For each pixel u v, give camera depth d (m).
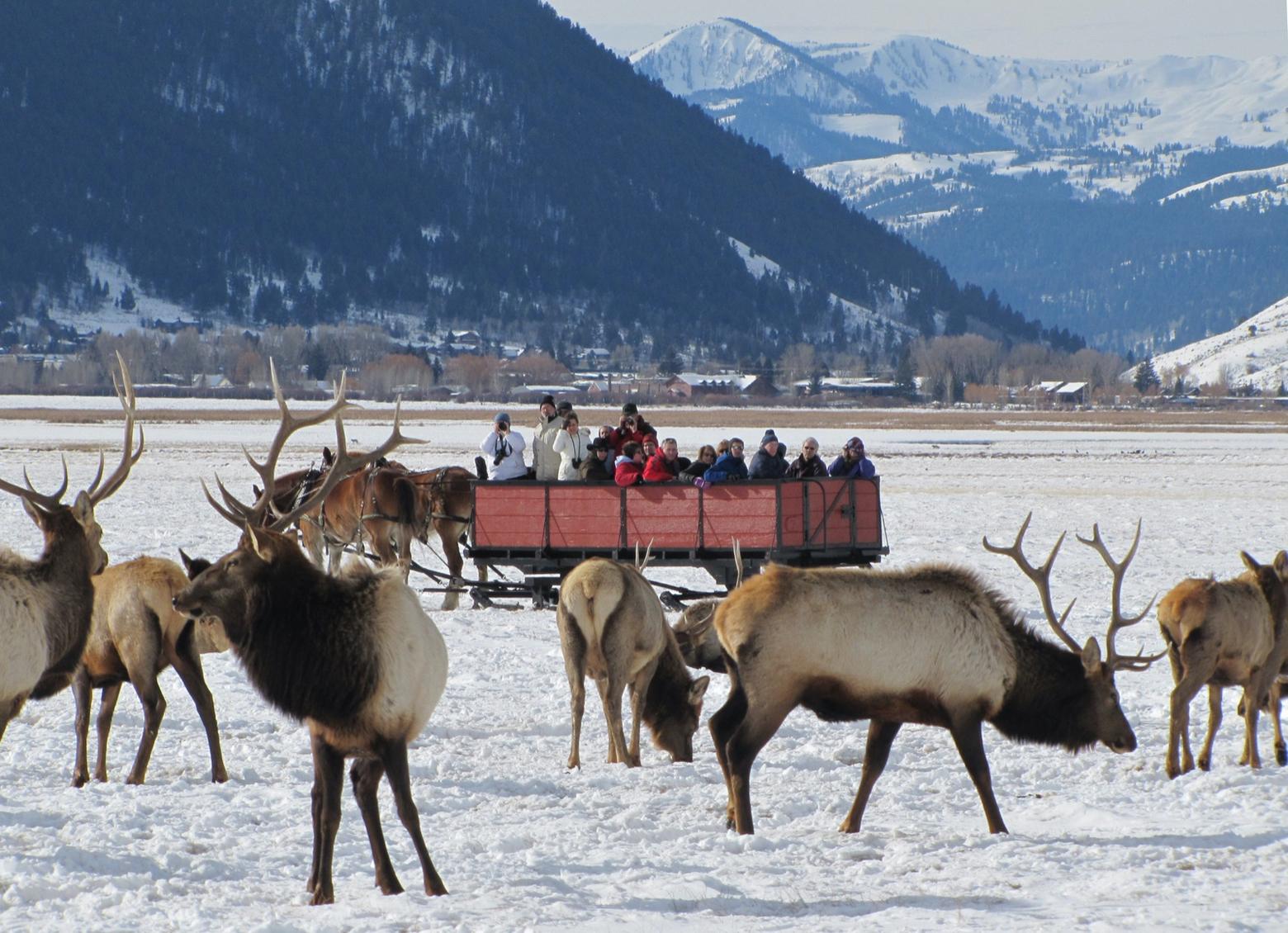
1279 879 30.69
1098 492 171.38
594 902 29.41
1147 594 84.19
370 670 30.00
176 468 194.88
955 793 40.88
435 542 119.81
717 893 29.73
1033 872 31.77
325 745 30.38
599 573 45.28
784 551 73.62
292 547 30.59
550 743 48.06
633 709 46.38
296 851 33.69
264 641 30.12
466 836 35.22
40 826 35.16
